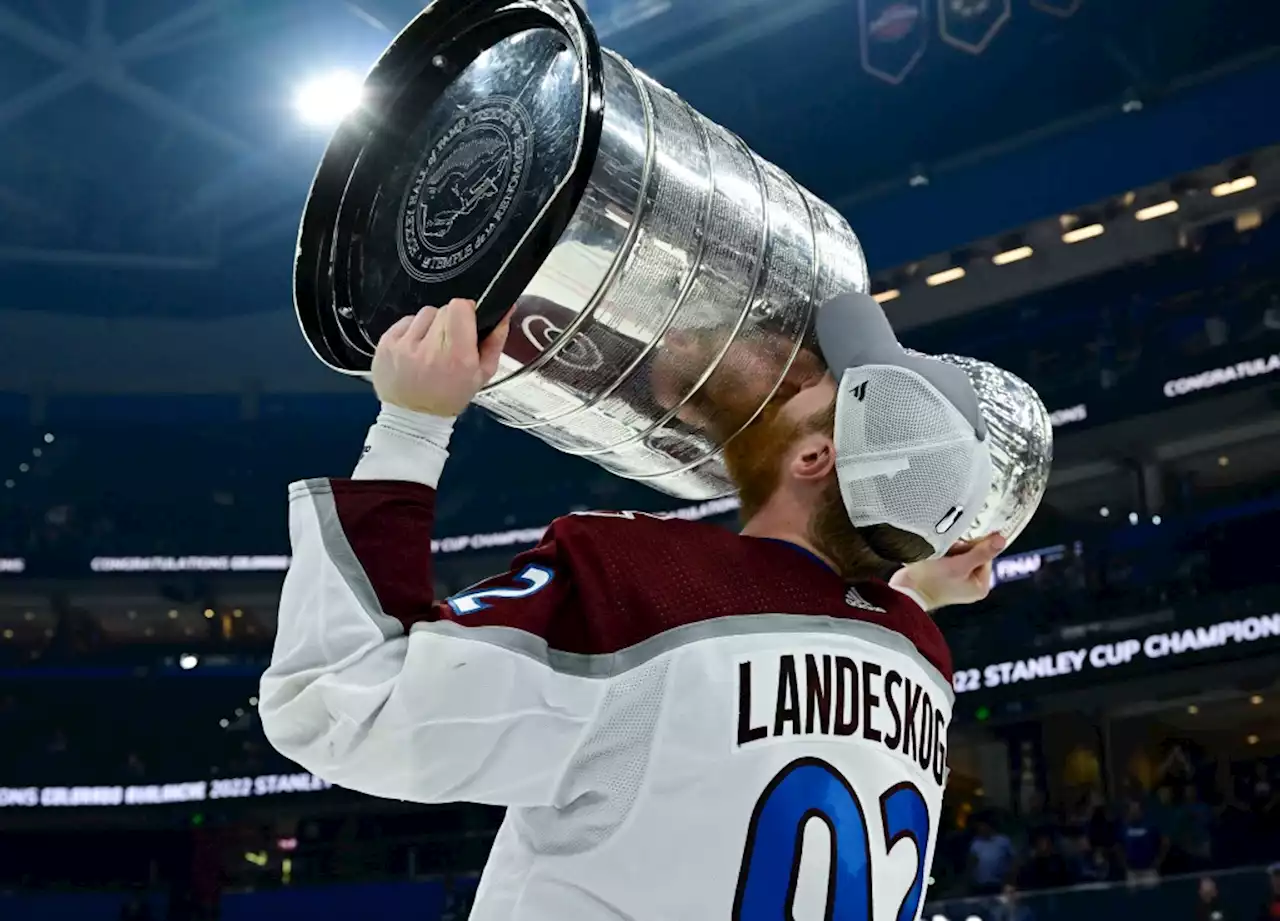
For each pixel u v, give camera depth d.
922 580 1.47
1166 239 12.86
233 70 14.07
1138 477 13.20
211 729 16.25
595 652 0.99
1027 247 13.39
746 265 1.08
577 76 1.01
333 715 0.93
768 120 13.48
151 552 17.03
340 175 1.16
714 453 1.18
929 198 13.27
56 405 17.19
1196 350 12.83
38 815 15.53
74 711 16.11
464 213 1.06
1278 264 12.42
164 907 14.60
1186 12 11.65
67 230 16.30
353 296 1.13
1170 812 10.73
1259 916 7.24
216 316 17.05
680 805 0.99
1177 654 11.40
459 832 14.88
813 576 1.12
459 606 0.98
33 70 14.30
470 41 1.14
